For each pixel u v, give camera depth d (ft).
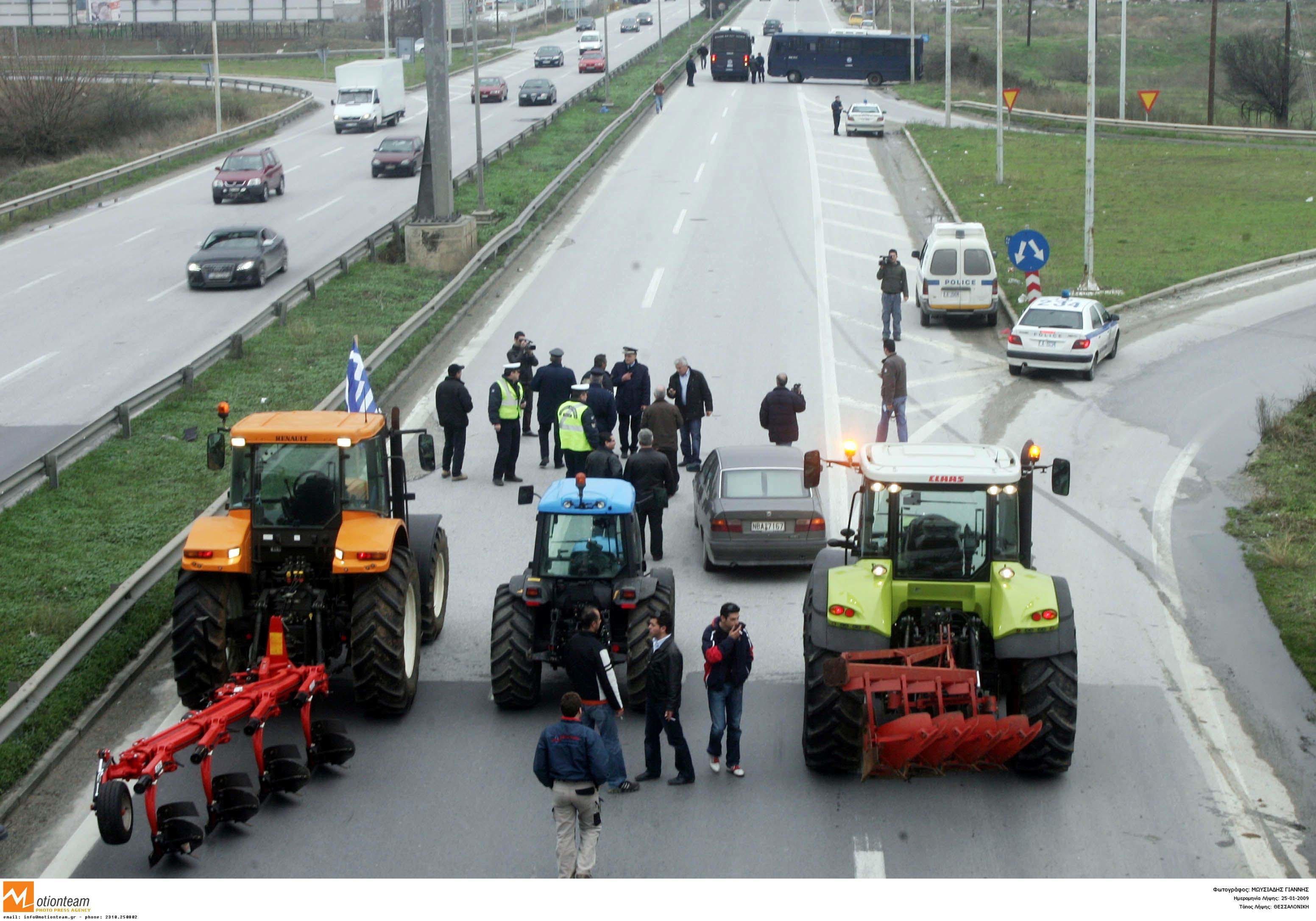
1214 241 153.17
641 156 223.30
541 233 165.68
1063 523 74.23
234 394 96.27
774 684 54.29
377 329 116.88
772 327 122.31
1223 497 77.82
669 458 77.66
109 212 188.14
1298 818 43.14
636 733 50.26
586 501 52.16
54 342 116.47
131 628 57.72
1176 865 39.99
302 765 44.50
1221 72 383.86
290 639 49.26
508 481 83.46
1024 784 45.47
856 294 135.13
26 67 255.09
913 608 47.19
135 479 79.25
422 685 54.54
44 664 53.98
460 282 134.62
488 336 120.26
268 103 318.65
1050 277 138.82
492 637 50.60
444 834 42.24
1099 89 356.59
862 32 340.39
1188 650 57.36
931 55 344.08
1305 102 303.07
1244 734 49.37
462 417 83.35
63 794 45.65
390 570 50.16
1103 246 153.07
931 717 44.06
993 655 46.47
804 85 331.16
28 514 73.00
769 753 48.19
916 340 119.55
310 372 102.12
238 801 42.27
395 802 44.42
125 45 455.22
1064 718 44.29
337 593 51.44
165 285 139.54
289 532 49.83
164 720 51.37
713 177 201.46
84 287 139.54
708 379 106.01
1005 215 170.81
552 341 117.91
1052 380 106.01
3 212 178.19
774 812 43.55
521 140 228.43
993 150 222.69
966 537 46.14
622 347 115.65
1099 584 65.05
